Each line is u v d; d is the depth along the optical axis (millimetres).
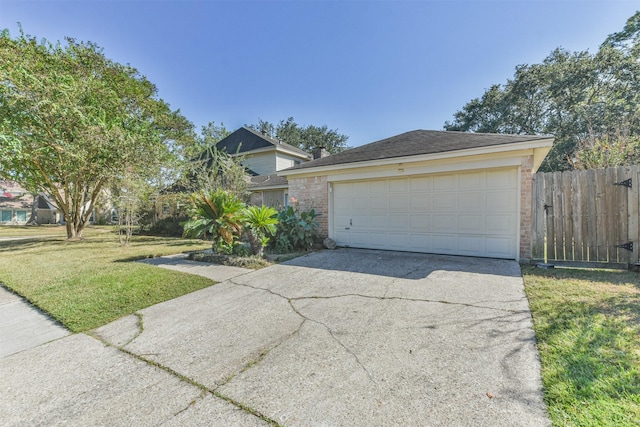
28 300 4098
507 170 5914
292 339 2775
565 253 5113
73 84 10320
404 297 3816
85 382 2180
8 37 10719
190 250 8711
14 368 2391
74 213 13148
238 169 12219
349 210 8055
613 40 16891
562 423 1595
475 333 2732
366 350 2514
